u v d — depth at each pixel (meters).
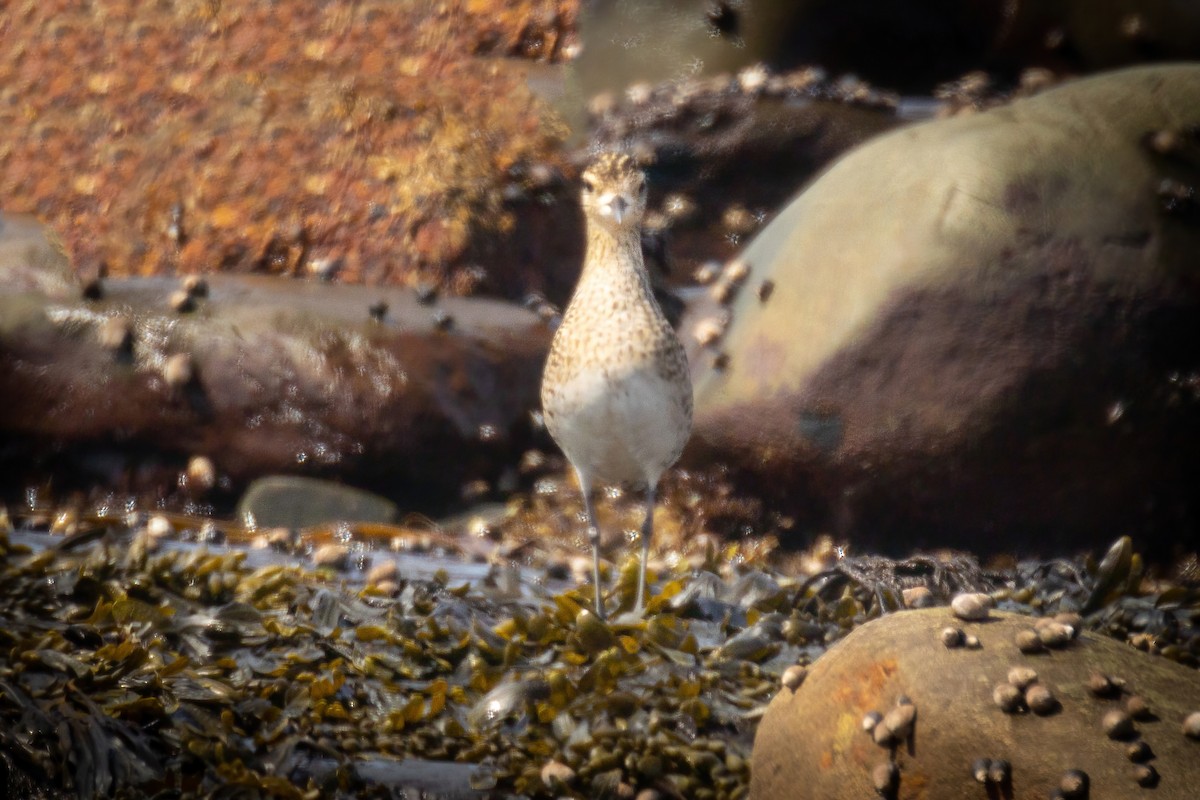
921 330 23.47
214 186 32.00
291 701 14.71
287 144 32.16
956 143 24.88
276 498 25.14
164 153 33.38
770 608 17.69
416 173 30.81
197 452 25.80
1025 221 23.61
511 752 14.20
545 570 22.27
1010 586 18.42
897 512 24.12
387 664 15.71
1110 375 23.22
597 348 17.27
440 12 40.88
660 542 24.77
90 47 40.09
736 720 14.55
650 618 16.86
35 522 23.73
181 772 13.66
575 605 16.64
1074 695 11.19
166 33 40.56
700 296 30.47
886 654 11.95
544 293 31.09
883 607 16.58
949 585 17.72
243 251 30.98
